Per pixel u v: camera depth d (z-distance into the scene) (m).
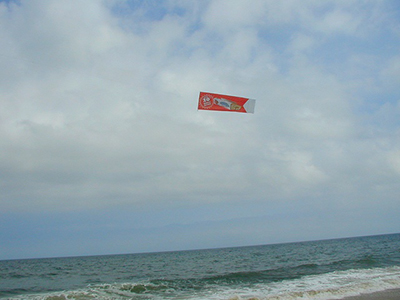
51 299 16.64
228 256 71.56
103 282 26.25
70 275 35.50
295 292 15.38
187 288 19.58
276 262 41.12
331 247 81.06
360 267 27.41
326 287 17.31
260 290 17.48
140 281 24.61
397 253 40.12
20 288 23.69
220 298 15.05
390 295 14.48
